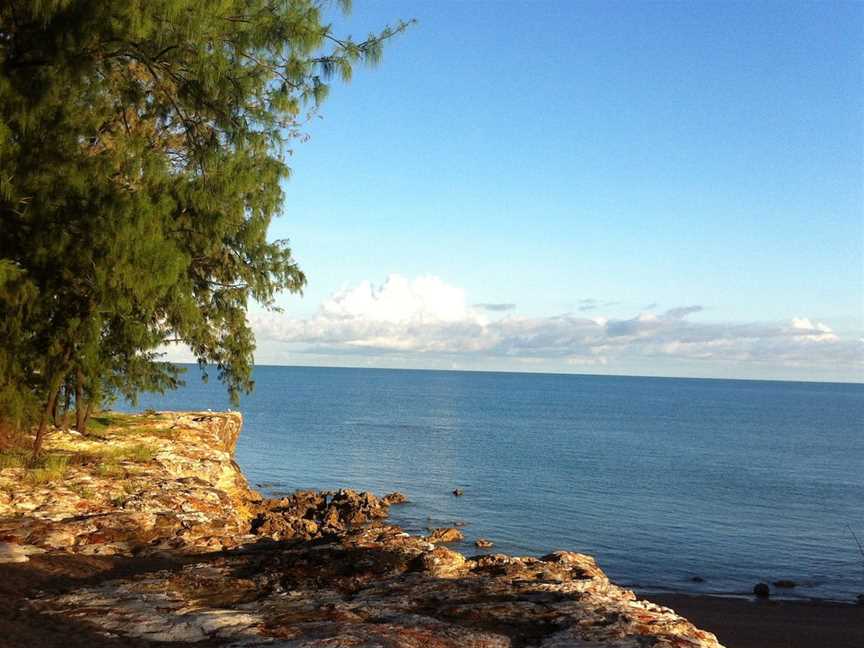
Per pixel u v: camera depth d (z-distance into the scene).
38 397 15.63
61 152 12.29
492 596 10.02
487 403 172.12
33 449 19.72
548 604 9.62
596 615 9.10
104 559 12.26
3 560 11.41
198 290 19.97
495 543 31.00
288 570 11.41
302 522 23.41
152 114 13.73
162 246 12.52
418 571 11.59
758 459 73.56
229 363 23.64
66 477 18.31
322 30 11.88
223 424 36.22
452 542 30.64
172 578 10.88
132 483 18.44
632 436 94.69
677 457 71.81
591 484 50.53
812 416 164.12
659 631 8.65
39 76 11.57
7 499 15.68
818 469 67.12
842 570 29.67
